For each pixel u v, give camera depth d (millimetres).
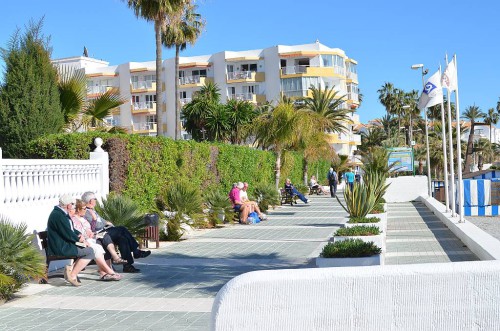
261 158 32406
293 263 12156
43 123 17422
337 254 10141
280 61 77812
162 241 16531
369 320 4926
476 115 115062
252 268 11648
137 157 16859
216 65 79312
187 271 11445
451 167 19594
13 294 9430
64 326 7402
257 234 18109
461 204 17250
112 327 7281
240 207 21953
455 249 13828
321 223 21406
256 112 63125
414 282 4934
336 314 4926
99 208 13562
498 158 122562
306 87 76000
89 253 10312
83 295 9375
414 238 16328
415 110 109875
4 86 17312
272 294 4895
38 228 11898
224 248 14852
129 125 81000
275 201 28109
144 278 10781
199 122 61906
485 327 4922
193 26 49375
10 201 11320
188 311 8062
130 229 13680
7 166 11164
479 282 4918
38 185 12219
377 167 27938
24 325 7512
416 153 88375
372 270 4953
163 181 18547
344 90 81938
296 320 4906
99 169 14820
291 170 41094
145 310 8195
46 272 10188
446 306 4930
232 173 26953
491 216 25266
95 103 19453
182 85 79312
